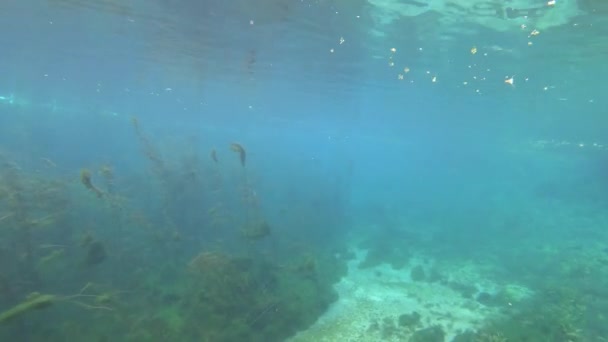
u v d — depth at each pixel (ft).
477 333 30.99
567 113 136.87
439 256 57.41
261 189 83.61
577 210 92.94
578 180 127.95
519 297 40.32
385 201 123.44
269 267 36.86
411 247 62.64
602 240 64.39
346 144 463.42
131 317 28.60
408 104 123.44
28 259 28.25
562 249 59.26
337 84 92.79
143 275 35.76
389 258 53.52
